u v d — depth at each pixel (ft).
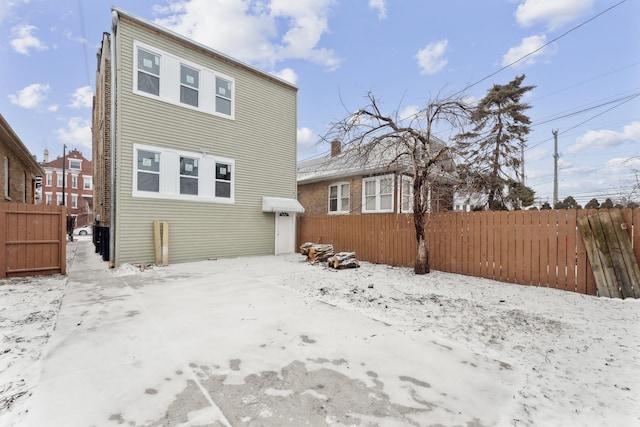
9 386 7.55
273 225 39.19
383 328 12.21
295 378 8.22
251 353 9.75
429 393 7.59
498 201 46.68
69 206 128.16
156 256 28.07
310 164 61.31
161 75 29.37
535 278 19.36
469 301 16.16
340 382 8.05
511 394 7.57
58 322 12.34
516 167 50.19
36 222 21.91
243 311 14.26
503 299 16.51
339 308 14.94
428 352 10.01
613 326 12.21
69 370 8.43
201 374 8.34
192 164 31.71
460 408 6.96
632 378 8.30
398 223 28.60
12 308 14.20
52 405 6.78
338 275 23.38
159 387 7.64
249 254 36.58
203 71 32.60
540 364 9.18
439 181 26.76
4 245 20.81
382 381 8.14
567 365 9.10
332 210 50.44
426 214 25.62
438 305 15.46
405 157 25.23
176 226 30.12
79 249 45.80
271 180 39.24
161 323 12.47
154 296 16.88
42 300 15.67
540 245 19.22
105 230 32.17
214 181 33.37
